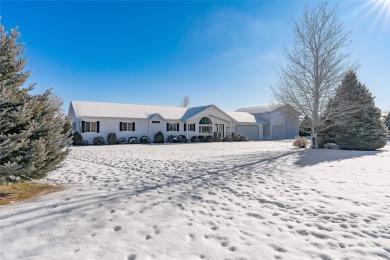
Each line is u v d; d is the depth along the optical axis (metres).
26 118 5.44
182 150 18.84
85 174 8.66
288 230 3.87
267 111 39.88
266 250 3.24
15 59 5.77
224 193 6.07
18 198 5.57
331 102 17.97
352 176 7.86
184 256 3.11
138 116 28.91
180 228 3.95
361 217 4.31
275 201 5.32
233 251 3.23
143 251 3.21
